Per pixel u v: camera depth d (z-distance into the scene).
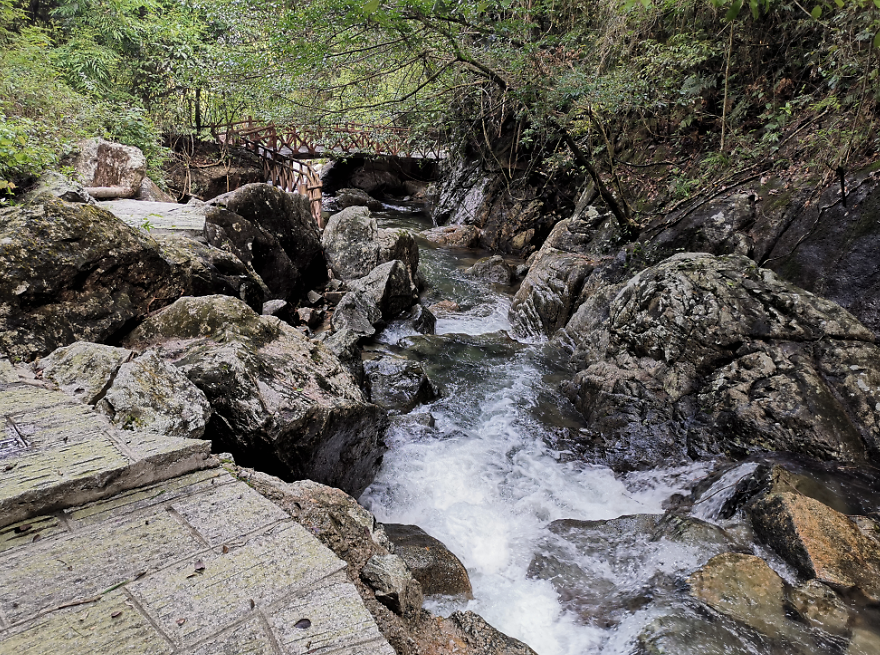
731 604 3.08
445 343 7.73
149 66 14.80
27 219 3.53
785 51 7.59
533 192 13.28
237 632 1.43
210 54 9.10
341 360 5.69
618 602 3.31
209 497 2.03
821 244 5.99
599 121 8.07
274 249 7.41
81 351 2.94
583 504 4.52
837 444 4.46
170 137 15.05
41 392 2.59
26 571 1.57
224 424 3.32
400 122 10.24
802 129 6.91
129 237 4.05
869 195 5.72
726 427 4.91
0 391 2.54
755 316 5.28
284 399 3.51
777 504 3.71
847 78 6.51
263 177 16.55
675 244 7.52
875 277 5.39
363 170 20.88
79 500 1.89
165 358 3.57
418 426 5.44
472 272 11.45
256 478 2.69
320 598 1.58
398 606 2.37
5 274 3.30
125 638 1.38
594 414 5.69
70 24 13.90
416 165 20.08
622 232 8.36
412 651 2.26
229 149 15.64
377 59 7.87
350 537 2.65
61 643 1.35
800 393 4.73
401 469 4.79
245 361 3.57
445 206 16.41
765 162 7.20
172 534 1.80
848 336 4.95
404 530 3.85
